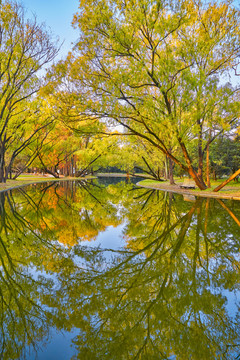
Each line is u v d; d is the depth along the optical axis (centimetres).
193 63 1623
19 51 2419
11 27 2302
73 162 6278
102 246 732
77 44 1562
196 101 1585
